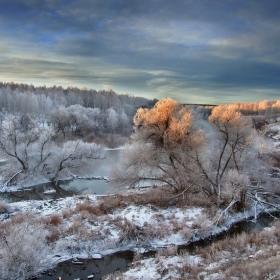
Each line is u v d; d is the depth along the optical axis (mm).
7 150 31047
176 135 22266
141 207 20016
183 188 22938
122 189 24750
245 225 18500
